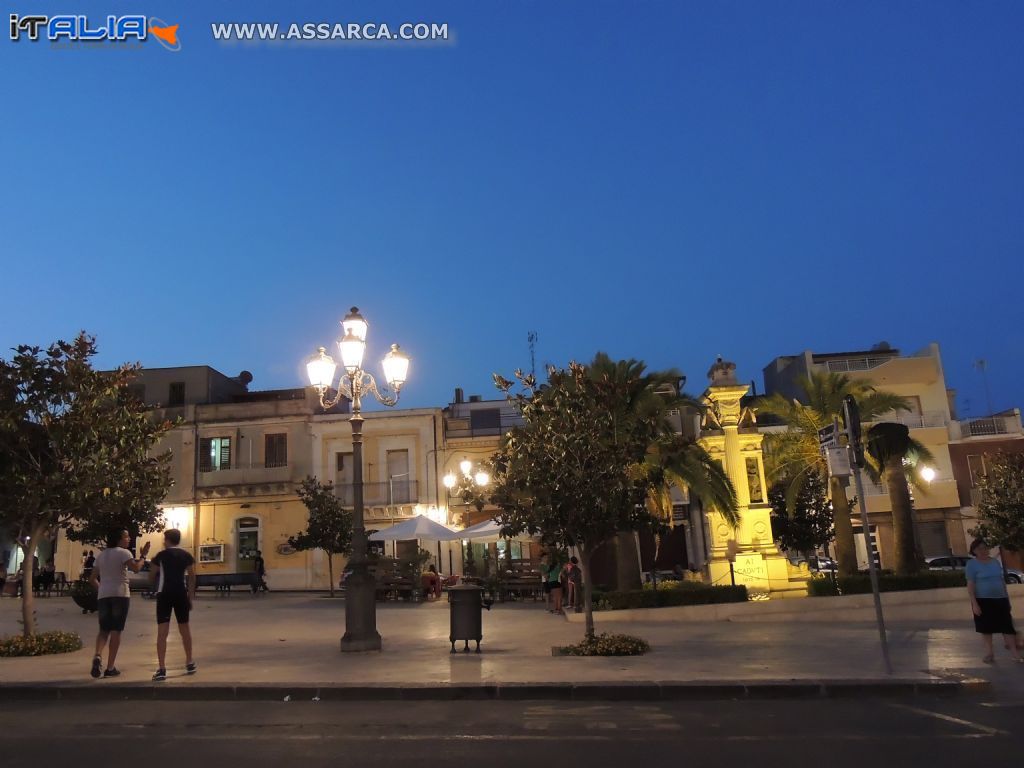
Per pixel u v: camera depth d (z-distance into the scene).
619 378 21.98
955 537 39.44
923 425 41.59
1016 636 11.25
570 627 17.88
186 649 10.76
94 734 7.73
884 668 10.53
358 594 13.14
